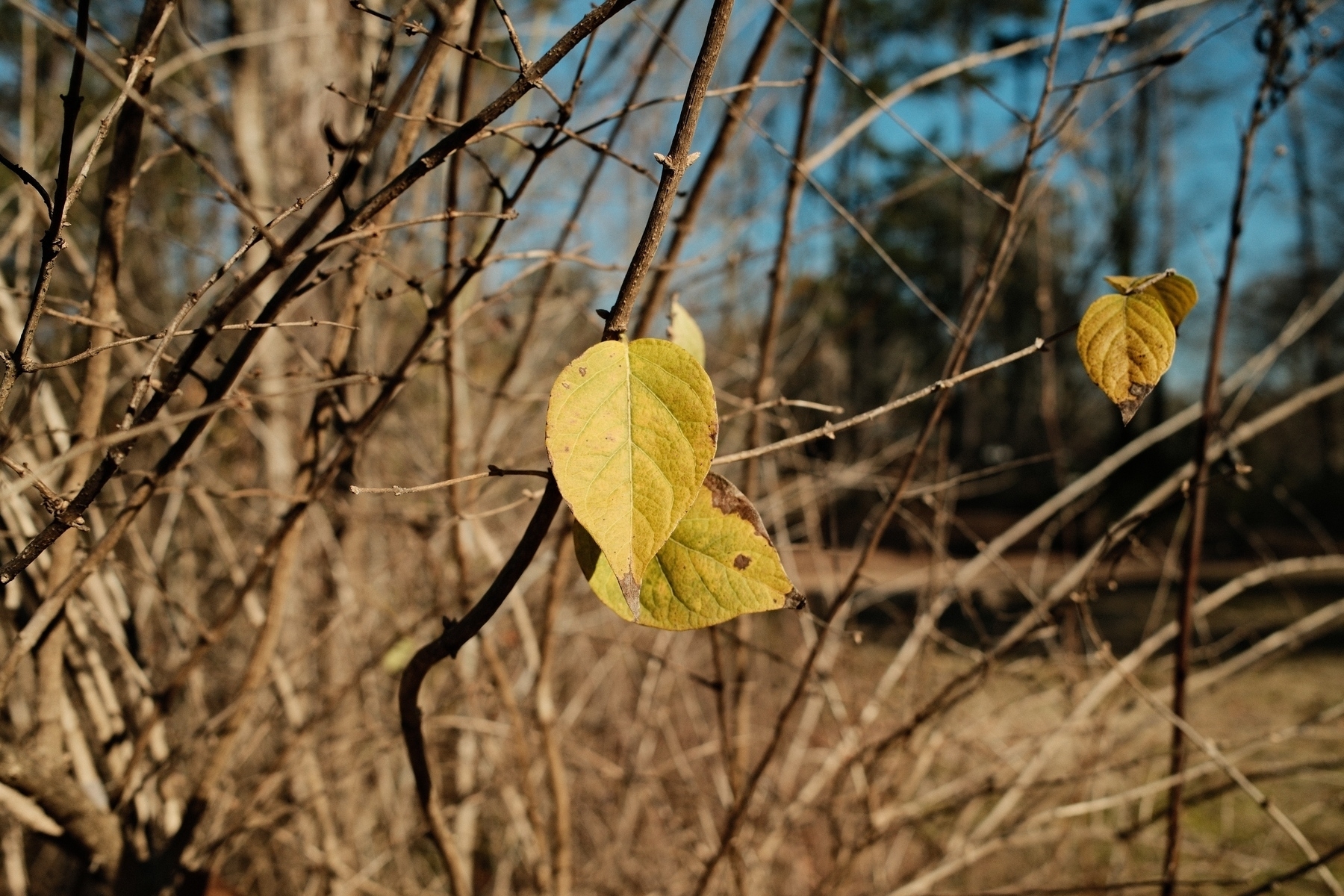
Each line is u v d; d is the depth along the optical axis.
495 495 1.16
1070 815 0.70
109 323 0.52
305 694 0.95
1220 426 0.71
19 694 0.77
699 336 0.51
